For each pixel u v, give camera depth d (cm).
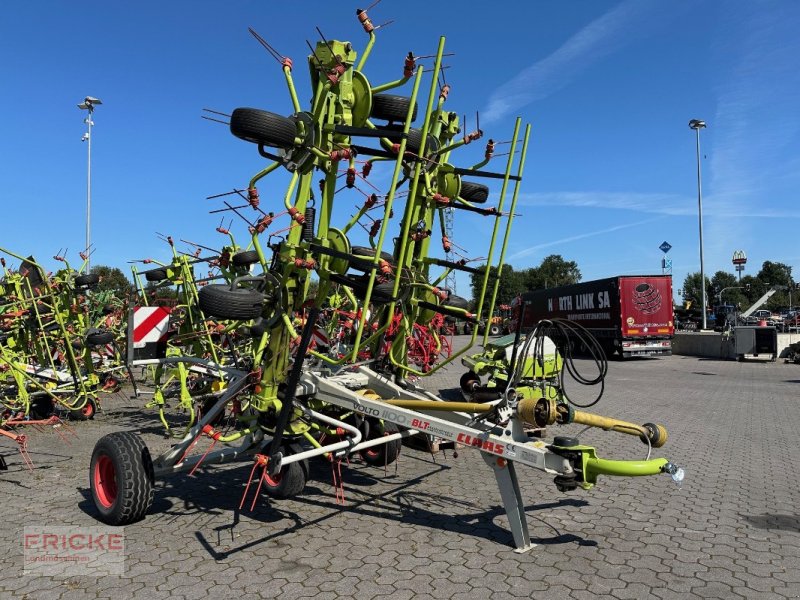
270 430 549
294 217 477
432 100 477
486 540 490
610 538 492
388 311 598
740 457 771
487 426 469
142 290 1026
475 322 577
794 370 2052
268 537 502
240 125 453
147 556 465
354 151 544
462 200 610
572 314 3105
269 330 518
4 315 986
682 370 2102
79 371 1125
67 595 401
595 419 473
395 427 685
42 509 583
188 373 917
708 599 384
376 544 484
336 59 494
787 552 460
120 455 521
